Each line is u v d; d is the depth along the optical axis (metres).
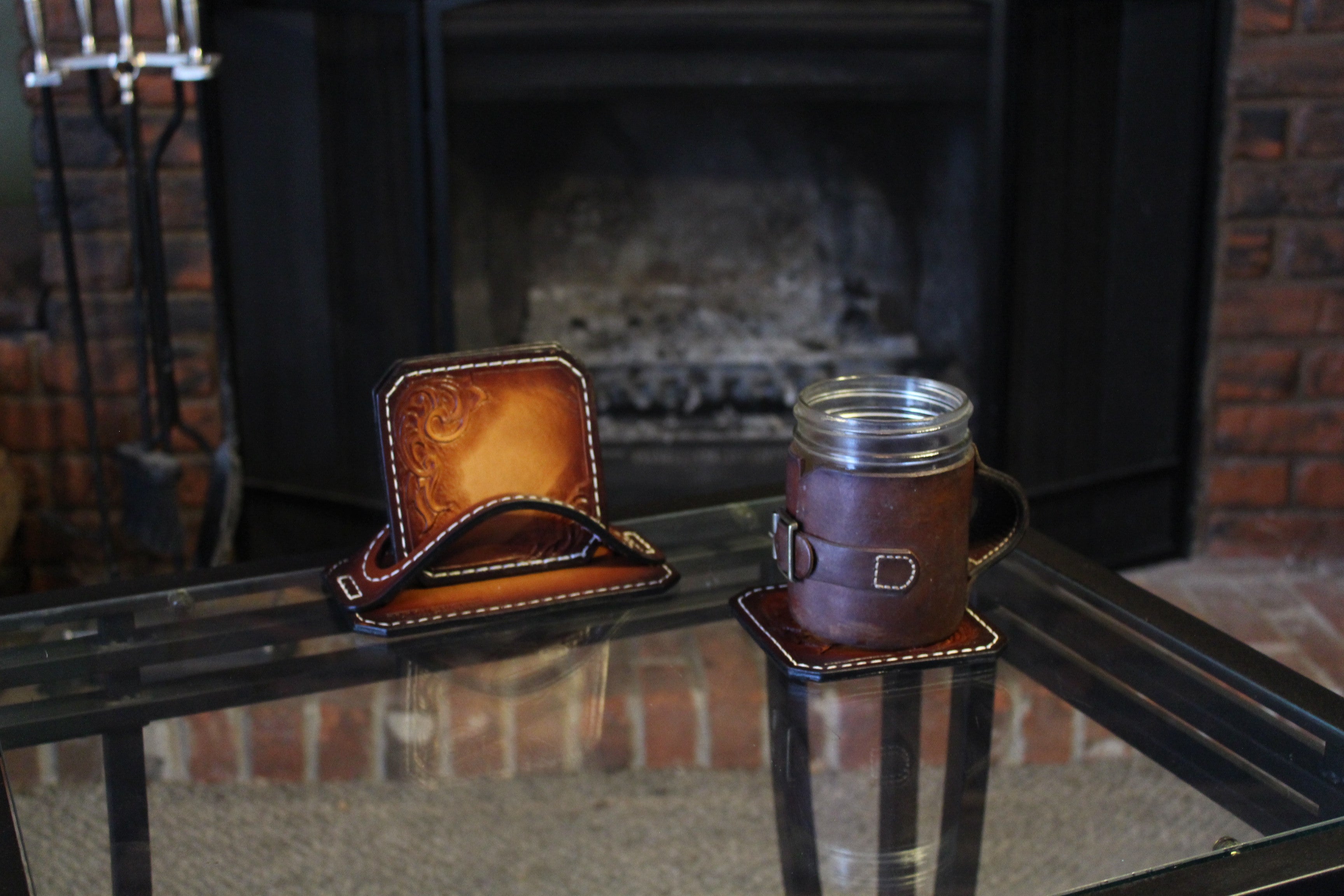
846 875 0.63
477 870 0.66
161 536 1.79
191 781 0.70
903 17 1.85
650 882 0.64
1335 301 1.97
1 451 1.87
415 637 0.81
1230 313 1.99
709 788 0.70
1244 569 2.08
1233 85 1.90
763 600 0.83
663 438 2.19
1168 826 0.65
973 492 0.80
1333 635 1.88
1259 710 0.75
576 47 1.86
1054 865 0.63
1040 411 1.98
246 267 1.91
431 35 1.82
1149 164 1.92
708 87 1.89
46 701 0.76
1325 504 2.07
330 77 1.84
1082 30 1.84
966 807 0.67
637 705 0.74
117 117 1.82
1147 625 0.84
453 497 0.83
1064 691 0.76
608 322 2.26
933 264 2.20
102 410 1.92
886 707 0.75
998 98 1.83
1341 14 1.86
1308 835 0.64
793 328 2.27
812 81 1.89
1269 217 1.95
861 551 0.73
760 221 2.23
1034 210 1.89
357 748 0.73
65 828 0.66
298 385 1.97
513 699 0.76
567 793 0.70
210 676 0.78
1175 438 2.07
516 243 2.21
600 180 2.20
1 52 2.12
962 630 0.79
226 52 1.83
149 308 1.76
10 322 1.89
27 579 1.97
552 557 0.87
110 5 1.80
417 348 1.95
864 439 0.72
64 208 1.67
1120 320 1.98
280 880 0.65
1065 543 2.05
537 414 0.85
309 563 0.92
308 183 1.88
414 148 1.86
